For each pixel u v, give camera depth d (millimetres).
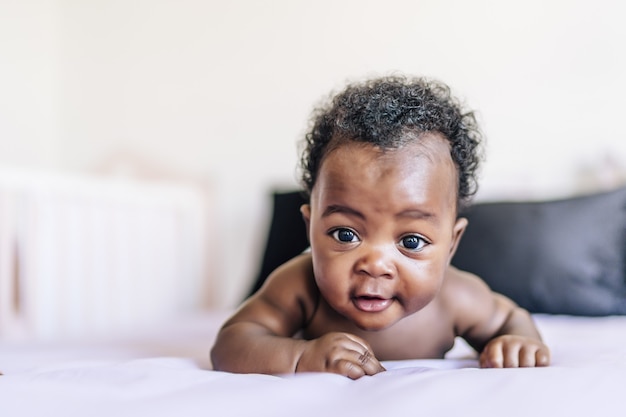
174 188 2064
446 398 465
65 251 1672
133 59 2334
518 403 459
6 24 2262
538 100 1806
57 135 2434
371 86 738
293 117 2092
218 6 2219
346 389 509
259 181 2119
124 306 1860
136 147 2303
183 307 2062
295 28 2107
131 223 1895
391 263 637
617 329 1139
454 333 822
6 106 2244
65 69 2438
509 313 845
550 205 1456
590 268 1372
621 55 1728
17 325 1543
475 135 790
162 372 555
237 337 697
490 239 1422
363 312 648
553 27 1800
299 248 1618
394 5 1982
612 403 473
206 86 2217
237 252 2123
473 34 1885
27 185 1557
